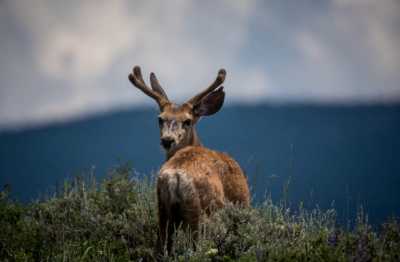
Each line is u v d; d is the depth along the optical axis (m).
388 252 37.66
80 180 47.09
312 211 42.50
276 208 43.47
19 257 41.28
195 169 40.75
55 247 42.09
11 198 46.78
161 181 40.59
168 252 40.91
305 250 37.44
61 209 45.12
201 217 40.38
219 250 39.12
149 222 43.66
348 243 38.06
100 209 45.34
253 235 39.22
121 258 41.25
